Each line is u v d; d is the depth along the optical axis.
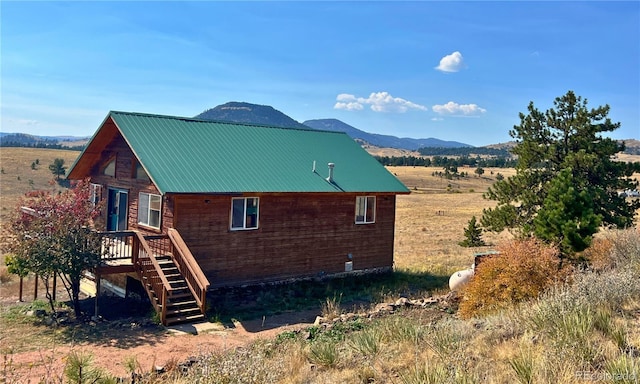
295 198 19.38
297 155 21.75
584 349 6.67
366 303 17.39
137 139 17.61
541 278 12.03
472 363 7.24
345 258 21.06
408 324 10.04
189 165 17.45
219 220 17.33
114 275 18.16
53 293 17.02
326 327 12.30
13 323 14.04
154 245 17.39
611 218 20.69
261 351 8.31
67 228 14.11
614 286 9.45
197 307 15.02
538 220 15.45
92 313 15.19
